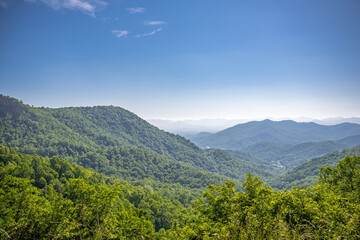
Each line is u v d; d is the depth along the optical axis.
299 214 8.30
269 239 3.78
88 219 7.29
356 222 4.97
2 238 3.80
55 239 4.22
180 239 7.16
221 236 4.05
